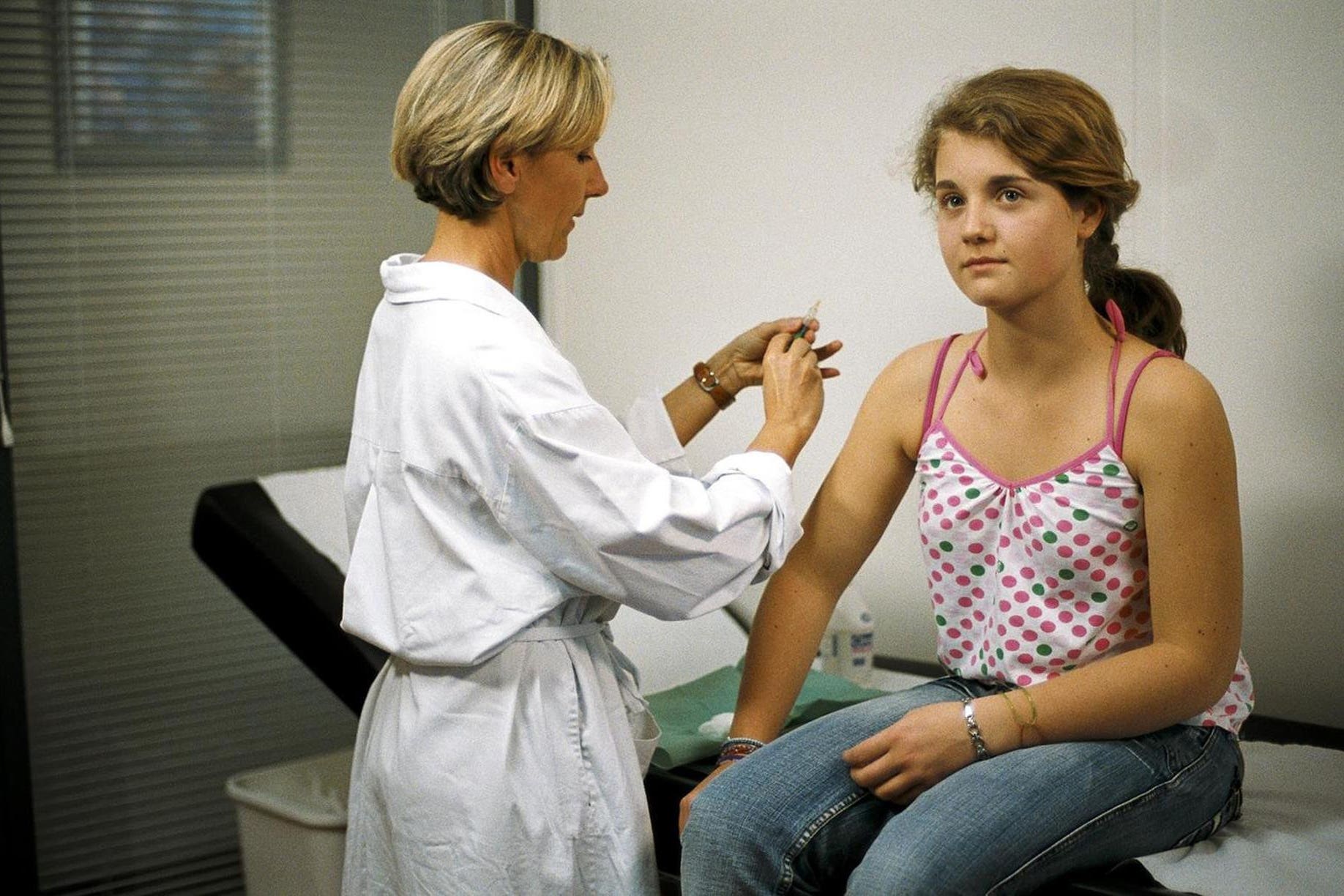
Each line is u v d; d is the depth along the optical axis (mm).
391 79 2621
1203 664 1210
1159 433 1209
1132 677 1206
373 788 1364
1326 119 1720
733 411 2439
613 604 1400
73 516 2379
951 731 1217
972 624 1370
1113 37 1883
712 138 2391
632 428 1482
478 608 1259
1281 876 1258
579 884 1311
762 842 1208
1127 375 1237
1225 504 1208
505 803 1268
